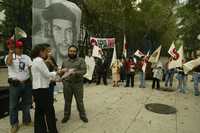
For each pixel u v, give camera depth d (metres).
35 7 8.70
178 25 26.97
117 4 18.50
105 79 12.80
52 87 5.12
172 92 11.16
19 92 5.54
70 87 6.15
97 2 17.72
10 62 5.36
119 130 5.82
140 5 23.08
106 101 8.73
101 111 7.39
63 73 5.42
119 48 20.56
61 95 9.30
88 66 11.80
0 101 6.39
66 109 6.23
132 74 12.34
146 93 10.57
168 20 25.39
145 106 8.18
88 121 6.38
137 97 9.61
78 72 6.11
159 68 11.98
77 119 6.50
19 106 6.31
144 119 6.73
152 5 23.14
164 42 28.44
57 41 9.07
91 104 8.24
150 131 5.82
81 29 16.86
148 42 27.78
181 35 29.02
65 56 9.15
